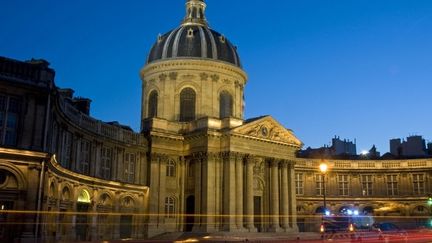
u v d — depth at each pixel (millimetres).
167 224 38125
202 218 37406
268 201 40406
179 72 44094
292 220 41469
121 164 36750
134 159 38188
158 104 44344
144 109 45719
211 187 37625
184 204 39562
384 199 51562
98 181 32625
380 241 28922
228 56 45969
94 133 33688
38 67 24062
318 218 49469
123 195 35656
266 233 37344
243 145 38656
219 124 39312
